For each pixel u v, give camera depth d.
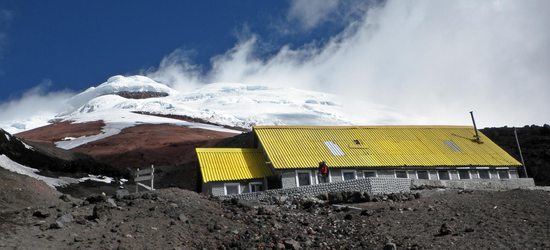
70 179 38.72
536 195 20.72
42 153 41.53
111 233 14.66
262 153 33.19
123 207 17.61
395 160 33.78
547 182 42.81
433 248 14.38
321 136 35.66
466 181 30.78
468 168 35.34
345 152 33.78
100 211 16.61
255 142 35.81
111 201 18.02
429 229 16.53
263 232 16.64
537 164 45.53
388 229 17.03
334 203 23.70
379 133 37.81
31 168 38.53
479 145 38.72
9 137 39.97
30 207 17.81
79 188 36.25
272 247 14.79
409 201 22.75
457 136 39.56
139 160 65.56
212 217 17.58
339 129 37.34
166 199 18.97
